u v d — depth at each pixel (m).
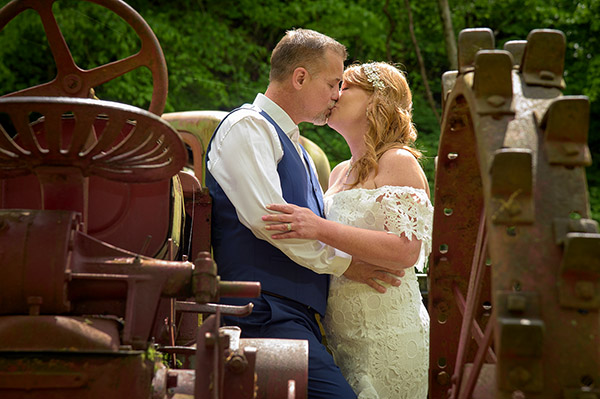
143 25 1.88
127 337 1.41
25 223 1.42
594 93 9.59
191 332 2.35
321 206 2.56
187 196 2.41
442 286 1.97
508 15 10.86
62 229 1.42
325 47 2.50
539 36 1.45
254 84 9.80
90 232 1.93
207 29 9.77
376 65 2.67
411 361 2.48
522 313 1.21
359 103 2.61
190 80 9.06
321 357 2.23
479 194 1.87
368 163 2.54
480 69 1.38
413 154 2.60
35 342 1.34
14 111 1.32
